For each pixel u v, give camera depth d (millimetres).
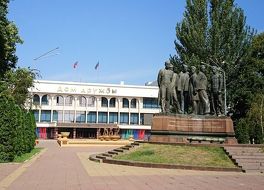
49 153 35656
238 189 13844
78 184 14617
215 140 28281
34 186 13969
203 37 49219
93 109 99938
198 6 50625
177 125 28594
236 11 49875
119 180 15961
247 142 44344
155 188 13797
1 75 37062
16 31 36750
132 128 101000
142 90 102375
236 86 50094
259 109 46219
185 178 17031
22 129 30938
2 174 17797
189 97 30797
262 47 52594
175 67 50000
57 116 97875
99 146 52531
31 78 48250
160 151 24453
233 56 49188
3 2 34312
